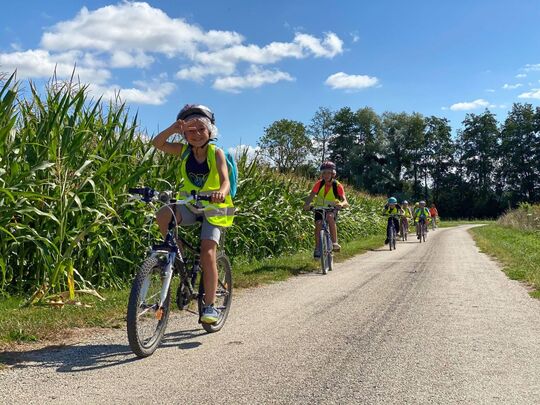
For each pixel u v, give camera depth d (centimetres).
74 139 679
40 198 624
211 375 369
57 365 387
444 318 563
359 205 2495
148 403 316
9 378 356
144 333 415
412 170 10306
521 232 2831
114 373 371
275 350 434
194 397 327
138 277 402
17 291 656
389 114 9856
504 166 10519
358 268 1085
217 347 444
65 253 631
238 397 327
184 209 460
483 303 654
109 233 757
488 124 10606
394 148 9794
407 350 436
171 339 471
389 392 338
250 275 900
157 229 788
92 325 512
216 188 465
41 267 661
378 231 2766
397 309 614
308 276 949
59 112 681
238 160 1149
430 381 360
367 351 432
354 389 343
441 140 10562
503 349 440
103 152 733
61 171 667
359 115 9412
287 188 1372
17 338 450
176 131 461
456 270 1027
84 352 423
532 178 10331
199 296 476
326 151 9756
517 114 10700
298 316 575
